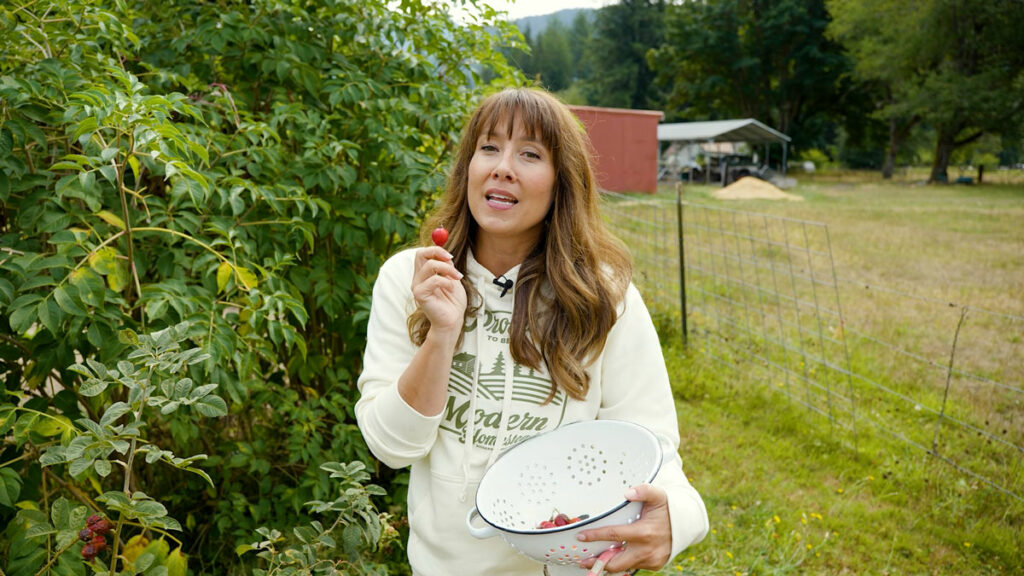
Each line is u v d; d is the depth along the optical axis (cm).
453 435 130
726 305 693
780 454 397
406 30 281
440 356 116
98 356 179
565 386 126
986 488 358
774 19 4094
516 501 127
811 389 483
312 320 259
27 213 179
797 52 4159
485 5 293
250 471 224
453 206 138
